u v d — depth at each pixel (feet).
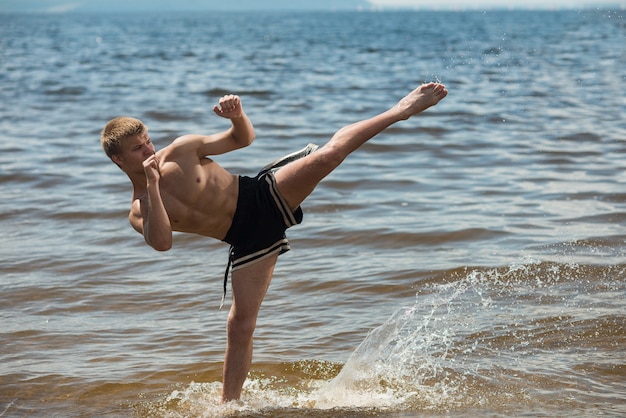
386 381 18.21
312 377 18.72
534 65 118.21
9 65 130.21
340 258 27.71
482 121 60.44
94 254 28.58
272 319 22.34
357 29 334.24
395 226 31.22
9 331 21.62
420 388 17.80
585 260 26.32
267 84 93.76
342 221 32.24
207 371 19.12
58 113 67.41
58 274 26.43
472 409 16.61
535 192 36.76
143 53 168.35
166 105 72.69
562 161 44.01
